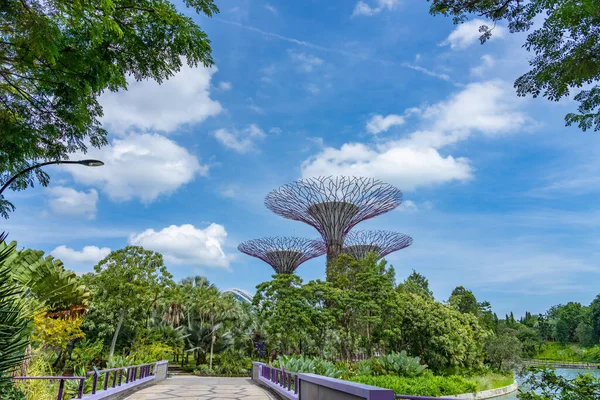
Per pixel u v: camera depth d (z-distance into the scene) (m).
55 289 16.31
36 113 7.01
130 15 6.68
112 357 21.62
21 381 8.91
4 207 6.95
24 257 14.77
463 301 54.16
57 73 6.40
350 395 5.59
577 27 6.08
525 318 106.69
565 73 6.53
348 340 30.41
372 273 31.69
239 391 15.20
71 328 16.39
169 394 13.94
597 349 7.62
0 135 6.53
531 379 6.83
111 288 26.34
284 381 13.27
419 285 50.75
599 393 6.27
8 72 6.41
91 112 7.61
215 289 42.84
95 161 9.02
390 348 33.53
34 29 5.15
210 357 36.66
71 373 19.81
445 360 32.78
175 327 39.28
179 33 6.94
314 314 27.88
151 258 28.20
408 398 4.82
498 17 7.05
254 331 44.16
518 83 7.09
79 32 6.19
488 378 34.66
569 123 7.28
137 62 7.20
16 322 4.96
